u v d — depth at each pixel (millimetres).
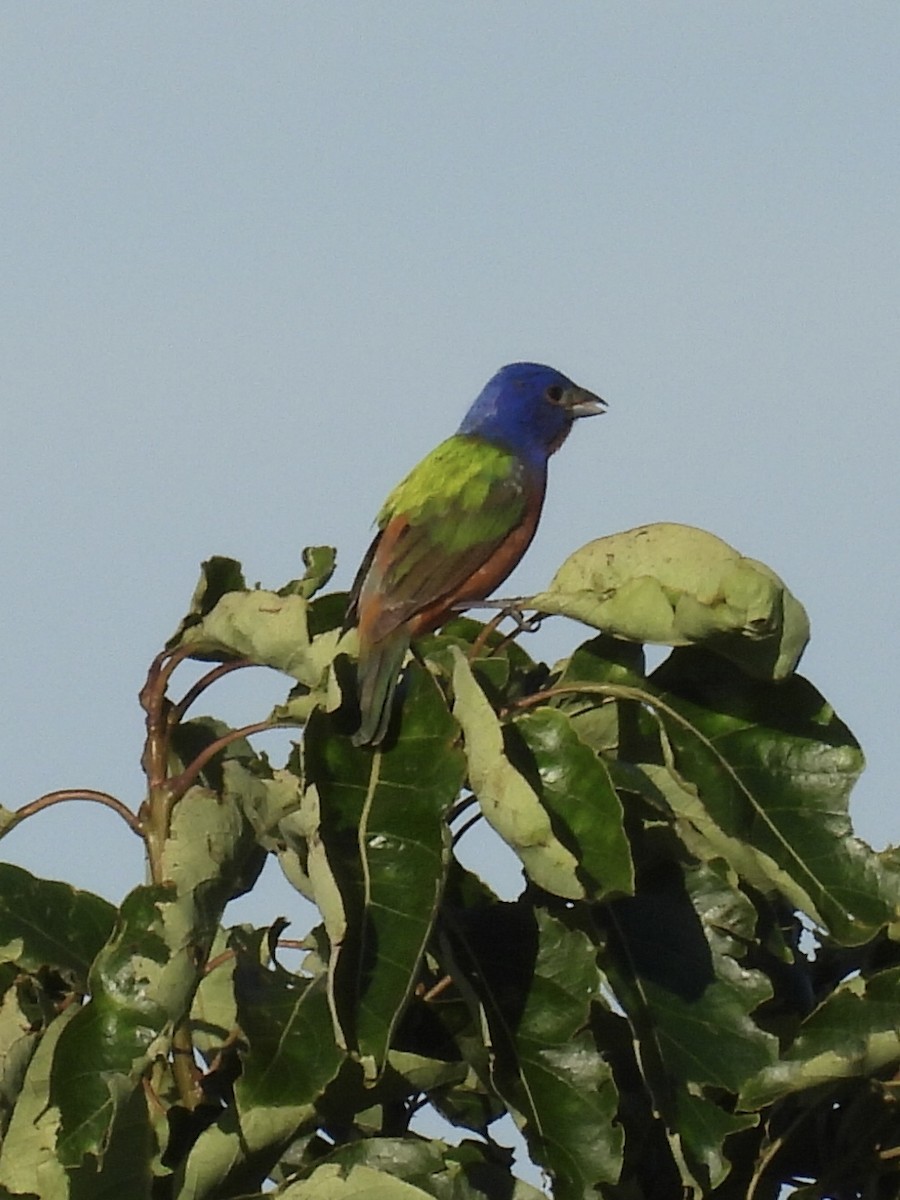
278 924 9594
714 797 8758
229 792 8281
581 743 8289
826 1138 8883
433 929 8117
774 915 9133
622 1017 9180
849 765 8852
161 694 9133
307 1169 7953
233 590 9727
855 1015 8141
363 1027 7438
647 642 8812
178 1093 9055
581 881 7961
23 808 8992
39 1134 8141
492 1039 8312
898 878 8539
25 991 8977
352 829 8008
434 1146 8289
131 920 8023
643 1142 9016
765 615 8367
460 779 8086
